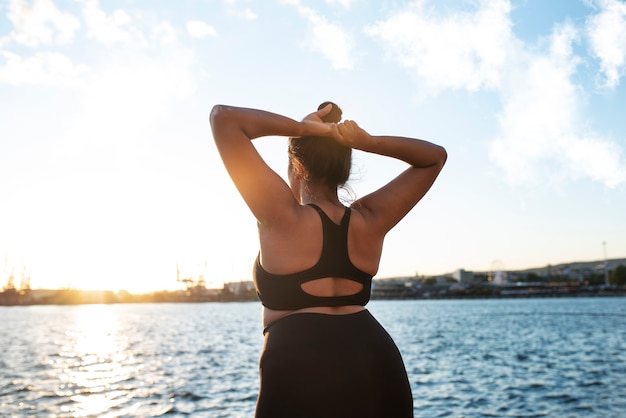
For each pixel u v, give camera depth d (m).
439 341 32.25
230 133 1.51
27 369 19.44
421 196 1.80
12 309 142.25
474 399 13.56
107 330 47.03
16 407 12.35
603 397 13.48
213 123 1.53
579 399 13.29
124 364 21.02
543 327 46.09
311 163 1.71
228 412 11.80
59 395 13.92
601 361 21.33
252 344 30.91
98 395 13.94
